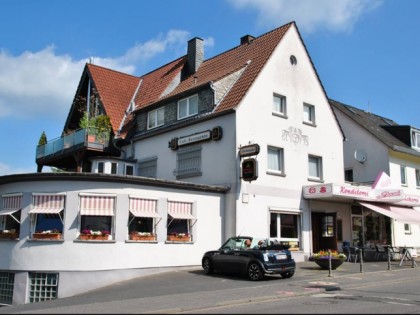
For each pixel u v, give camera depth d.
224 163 21.48
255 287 14.47
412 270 20.23
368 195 24.52
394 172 30.30
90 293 15.24
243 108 21.69
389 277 17.59
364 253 25.83
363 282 16.08
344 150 32.38
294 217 23.52
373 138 30.73
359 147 31.45
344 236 25.69
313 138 25.28
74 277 16.97
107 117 27.92
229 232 20.72
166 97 25.36
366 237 27.19
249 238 17.92
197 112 23.62
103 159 25.56
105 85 31.38
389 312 10.31
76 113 32.94
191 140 23.05
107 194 17.86
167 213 19.23
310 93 25.66
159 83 30.50
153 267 18.52
